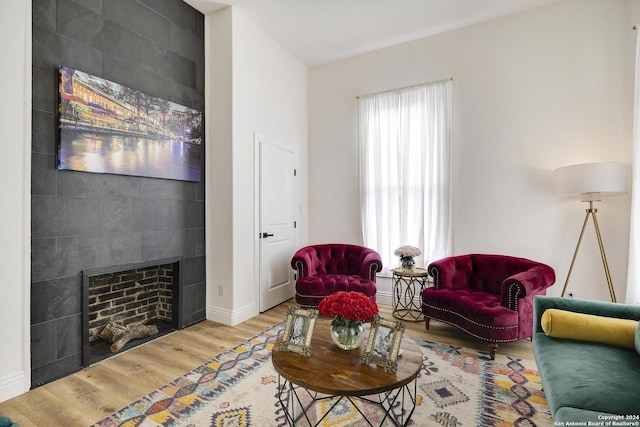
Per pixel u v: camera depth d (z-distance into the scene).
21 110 1.99
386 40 3.86
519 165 3.29
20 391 1.98
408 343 1.75
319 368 1.49
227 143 3.27
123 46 2.61
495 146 3.39
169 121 2.96
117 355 2.53
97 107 2.39
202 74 3.36
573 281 3.05
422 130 3.71
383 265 3.99
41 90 2.12
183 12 3.16
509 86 3.33
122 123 2.56
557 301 1.99
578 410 1.20
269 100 3.81
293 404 1.73
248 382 2.12
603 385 1.31
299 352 1.63
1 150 1.91
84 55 2.35
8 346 1.94
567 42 3.09
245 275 3.41
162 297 3.22
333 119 4.40
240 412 1.81
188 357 2.50
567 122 3.09
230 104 3.25
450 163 3.57
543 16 3.19
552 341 1.78
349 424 1.70
